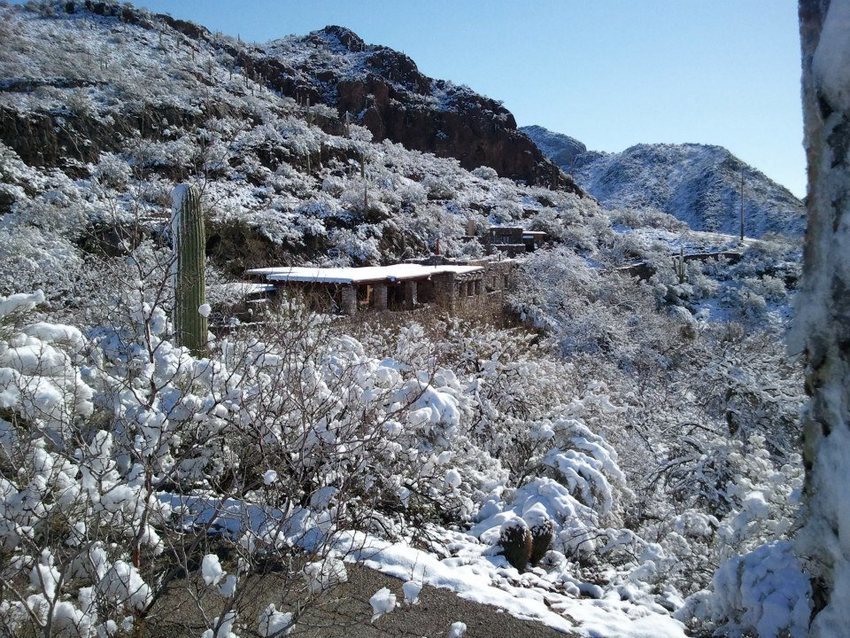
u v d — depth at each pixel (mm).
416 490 5863
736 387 12984
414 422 5754
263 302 14680
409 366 7645
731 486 5371
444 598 4113
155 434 3771
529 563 5152
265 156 36312
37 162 26297
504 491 6438
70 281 14070
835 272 1939
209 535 4266
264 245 26141
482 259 30672
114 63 41781
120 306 5059
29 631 2850
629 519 7871
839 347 1941
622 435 10727
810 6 2121
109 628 2695
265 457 4172
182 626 3201
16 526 2861
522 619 3945
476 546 5191
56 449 3527
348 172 42812
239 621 3287
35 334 4672
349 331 12227
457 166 61750
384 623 3730
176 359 4906
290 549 3756
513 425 8242
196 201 6301
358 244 30844
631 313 29562
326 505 4477
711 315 37656
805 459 2197
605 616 4133
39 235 16594
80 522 3064
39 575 2504
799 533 2152
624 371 22125
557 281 30281
